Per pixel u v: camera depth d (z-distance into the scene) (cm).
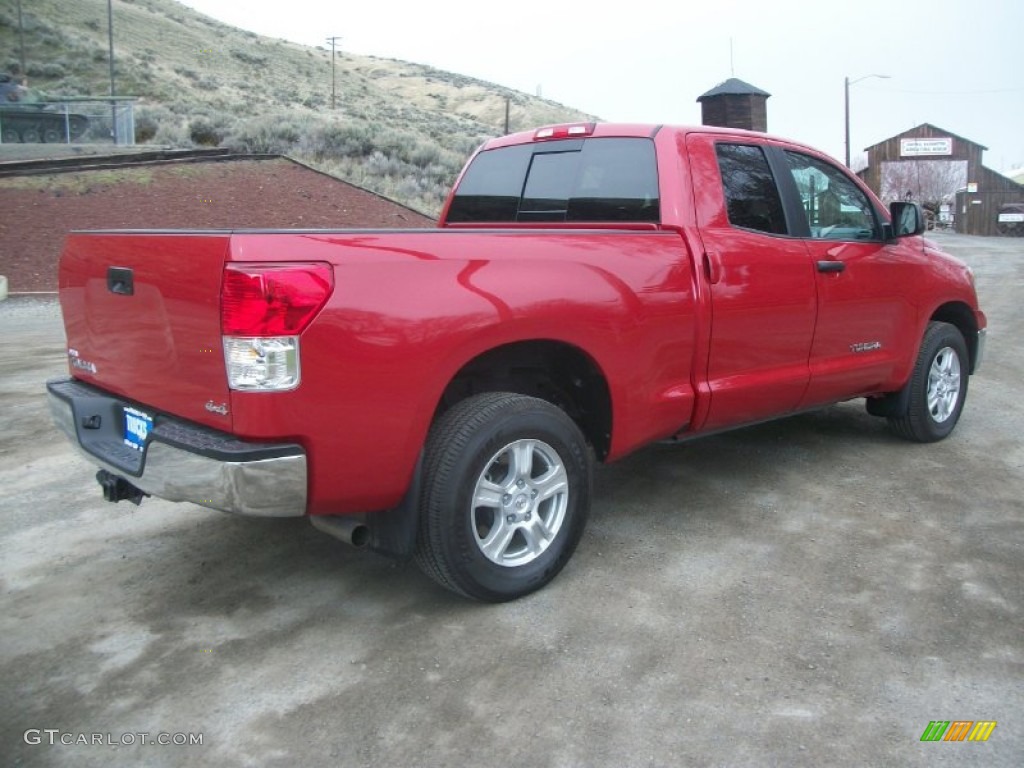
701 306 420
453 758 270
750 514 468
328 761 270
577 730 283
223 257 294
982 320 635
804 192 497
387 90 11450
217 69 7175
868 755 270
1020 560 406
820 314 486
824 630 343
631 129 452
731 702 297
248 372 294
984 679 309
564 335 365
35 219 1762
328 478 312
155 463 321
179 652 334
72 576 400
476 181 532
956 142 6481
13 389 780
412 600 376
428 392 326
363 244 313
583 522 390
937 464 552
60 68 4909
